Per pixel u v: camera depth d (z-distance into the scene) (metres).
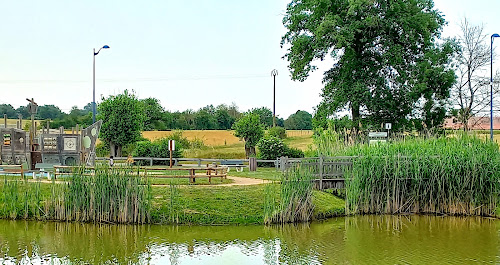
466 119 34.03
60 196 16.20
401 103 33.31
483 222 17.09
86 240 13.81
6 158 21.89
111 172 16.16
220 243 13.66
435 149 19.08
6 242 13.58
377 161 18.41
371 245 13.73
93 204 15.83
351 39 31.17
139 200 15.73
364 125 32.84
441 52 33.53
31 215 16.25
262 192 17.75
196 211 16.12
